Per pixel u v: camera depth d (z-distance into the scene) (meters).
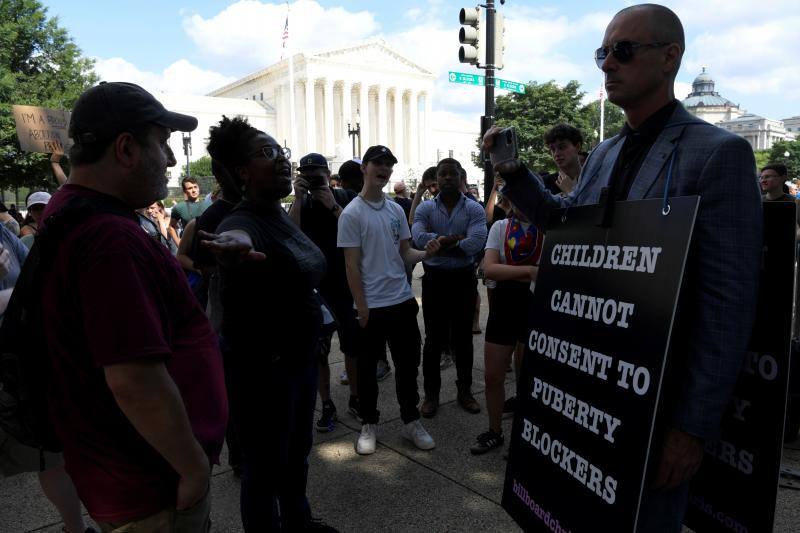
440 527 2.58
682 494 1.55
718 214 1.38
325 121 64.50
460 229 3.96
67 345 1.27
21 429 1.39
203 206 6.92
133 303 1.22
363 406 3.38
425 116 71.75
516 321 3.20
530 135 42.62
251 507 2.13
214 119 62.47
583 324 1.62
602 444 1.50
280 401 2.13
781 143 64.56
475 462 3.21
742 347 1.35
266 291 2.04
